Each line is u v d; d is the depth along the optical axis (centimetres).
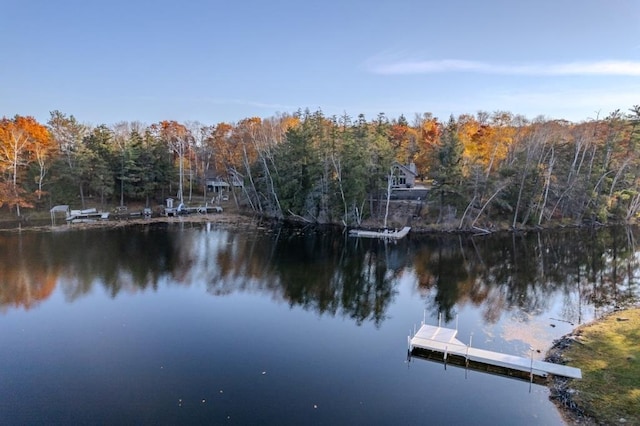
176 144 8119
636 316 2383
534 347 2048
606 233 5403
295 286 3103
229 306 2647
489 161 5884
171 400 1602
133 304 2636
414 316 2519
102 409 1536
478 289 3067
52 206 6184
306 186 6297
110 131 7356
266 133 7094
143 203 7219
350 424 1466
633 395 1527
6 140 5772
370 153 5553
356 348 2070
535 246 4594
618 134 6012
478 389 1683
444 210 5597
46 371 1800
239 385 1714
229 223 5994
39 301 2645
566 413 1500
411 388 1697
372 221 5762
